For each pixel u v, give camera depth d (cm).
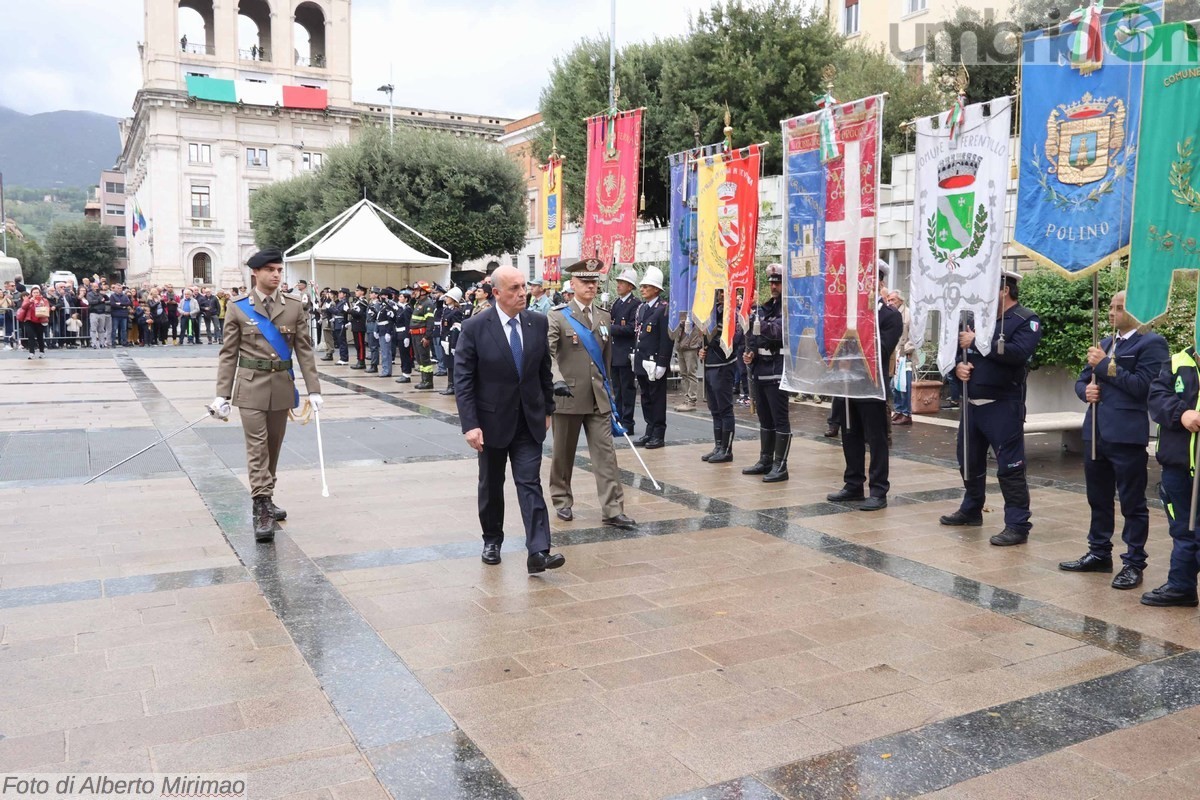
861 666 410
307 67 6303
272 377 620
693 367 1375
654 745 335
